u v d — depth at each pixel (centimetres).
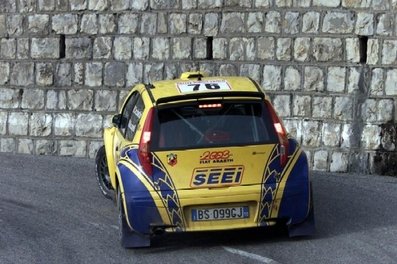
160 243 1350
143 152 1263
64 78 2230
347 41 1972
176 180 1247
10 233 1445
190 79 1441
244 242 1335
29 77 2264
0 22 2278
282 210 1263
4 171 2019
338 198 1658
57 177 1939
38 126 2259
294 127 2020
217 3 2078
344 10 1969
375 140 1947
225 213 1253
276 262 1217
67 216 1562
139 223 1258
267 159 1264
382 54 1944
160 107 1300
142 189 1250
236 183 1251
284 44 2022
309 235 1332
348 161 1972
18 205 1662
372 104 1953
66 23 2220
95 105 2206
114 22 2177
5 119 2284
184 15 2109
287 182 1259
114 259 1268
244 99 1312
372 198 1653
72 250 1328
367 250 1275
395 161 1931
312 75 2002
